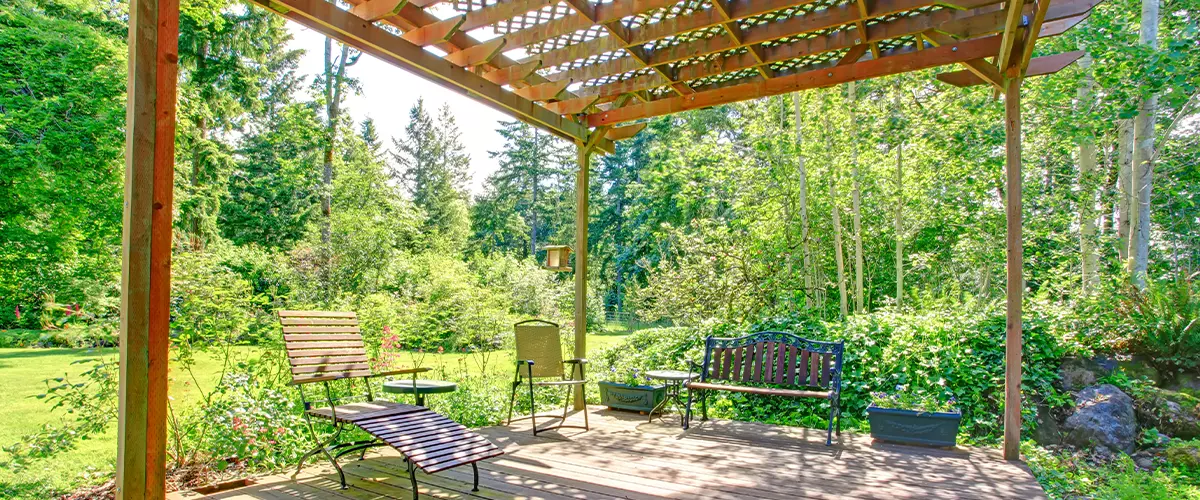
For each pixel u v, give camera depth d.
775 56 4.55
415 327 7.09
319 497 3.20
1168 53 5.76
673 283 9.84
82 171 8.11
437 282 10.03
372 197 15.27
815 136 9.64
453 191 28.36
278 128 15.68
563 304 14.06
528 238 30.61
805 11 4.00
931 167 9.35
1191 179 8.09
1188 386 5.55
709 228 10.20
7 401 6.43
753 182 10.36
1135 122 7.11
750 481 3.61
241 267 12.12
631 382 6.61
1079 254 8.04
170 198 2.47
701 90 5.29
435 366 7.00
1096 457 5.04
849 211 10.92
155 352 2.42
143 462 2.39
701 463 4.01
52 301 8.06
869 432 5.15
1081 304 6.47
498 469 3.81
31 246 8.03
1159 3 7.36
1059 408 5.62
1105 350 6.02
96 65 8.29
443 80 4.23
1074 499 3.93
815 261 11.06
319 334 3.71
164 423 2.46
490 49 4.07
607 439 4.70
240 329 4.89
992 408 5.64
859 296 10.02
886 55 4.57
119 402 2.37
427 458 3.10
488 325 8.05
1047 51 7.19
